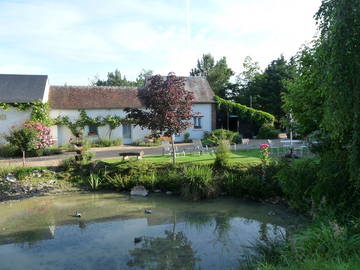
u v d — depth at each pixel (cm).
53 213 965
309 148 752
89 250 679
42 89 2308
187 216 921
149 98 1328
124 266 598
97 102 2517
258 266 506
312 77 644
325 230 492
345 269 360
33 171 1360
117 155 1748
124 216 927
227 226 829
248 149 1836
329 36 464
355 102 449
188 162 1368
